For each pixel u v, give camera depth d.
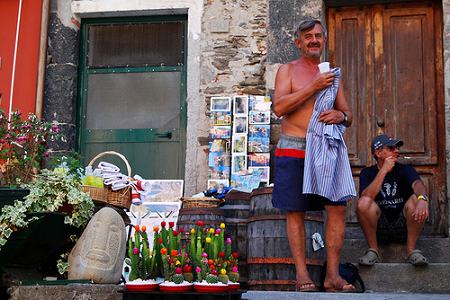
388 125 7.42
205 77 7.73
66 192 5.23
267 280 5.97
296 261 4.94
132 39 8.11
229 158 7.33
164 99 7.96
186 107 7.88
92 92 8.09
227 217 6.54
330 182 4.80
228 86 7.67
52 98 7.98
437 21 7.49
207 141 7.58
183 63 7.99
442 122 7.31
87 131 8.04
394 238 6.37
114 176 5.68
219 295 4.23
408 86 7.44
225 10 7.82
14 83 7.94
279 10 7.60
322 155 4.82
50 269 5.50
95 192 5.50
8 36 8.04
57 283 4.86
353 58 7.60
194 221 6.39
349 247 6.71
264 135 7.30
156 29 8.09
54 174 5.30
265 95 7.59
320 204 5.02
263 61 7.68
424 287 5.95
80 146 8.02
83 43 8.16
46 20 8.00
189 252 4.43
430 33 7.48
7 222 5.06
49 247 5.36
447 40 7.14
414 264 5.96
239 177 7.21
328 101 4.91
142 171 7.86
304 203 4.92
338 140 4.94
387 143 6.35
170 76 8.00
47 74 8.02
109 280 4.98
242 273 6.38
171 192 7.54
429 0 7.51
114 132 7.99
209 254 4.44
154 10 7.98
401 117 7.41
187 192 7.51
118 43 8.13
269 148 7.29
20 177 6.06
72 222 5.21
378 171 6.46
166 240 4.51
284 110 4.95
